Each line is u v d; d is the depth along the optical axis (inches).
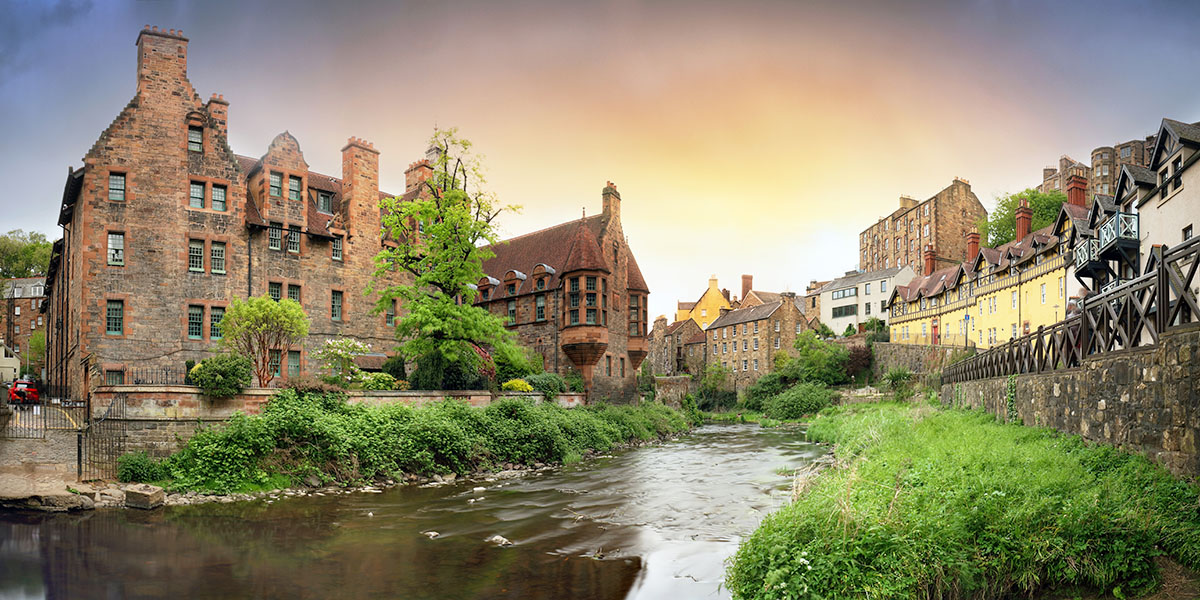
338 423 915.4
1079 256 1232.8
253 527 623.5
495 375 1400.1
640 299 1927.9
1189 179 920.3
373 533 601.3
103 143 1184.8
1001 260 2105.1
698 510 692.1
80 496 686.5
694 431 1887.3
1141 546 355.6
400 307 1569.9
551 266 1833.2
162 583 452.8
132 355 1175.0
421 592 436.1
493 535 592.7
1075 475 458.3
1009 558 359.9
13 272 3095.5
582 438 1264.8
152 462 806.5
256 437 835.4
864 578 348.5
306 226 1405.0
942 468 524.1
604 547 547.8
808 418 2245.3
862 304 3198.8
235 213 1299.2
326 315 1429.6
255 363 1063.0
